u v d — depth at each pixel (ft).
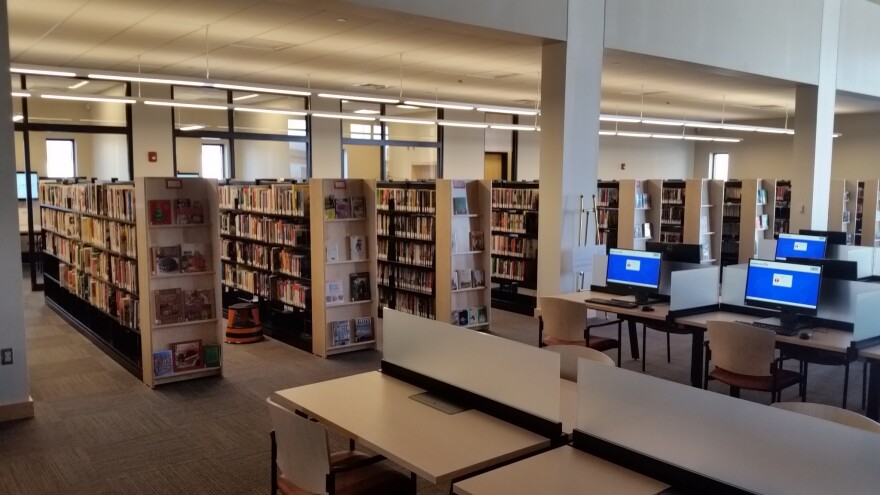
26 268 40.19
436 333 10.50
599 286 20.74
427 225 25.67
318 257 21.34
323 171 42.50
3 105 15.06
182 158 39.65
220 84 28.58
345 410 9.77
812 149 34.45
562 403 10.02
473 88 39.73
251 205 26.11
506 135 51.29
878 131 50.44
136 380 19.15
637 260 19.13
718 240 33.55
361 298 22.07
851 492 6.13
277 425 9.02
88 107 39.65
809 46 33.12
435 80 36.47
